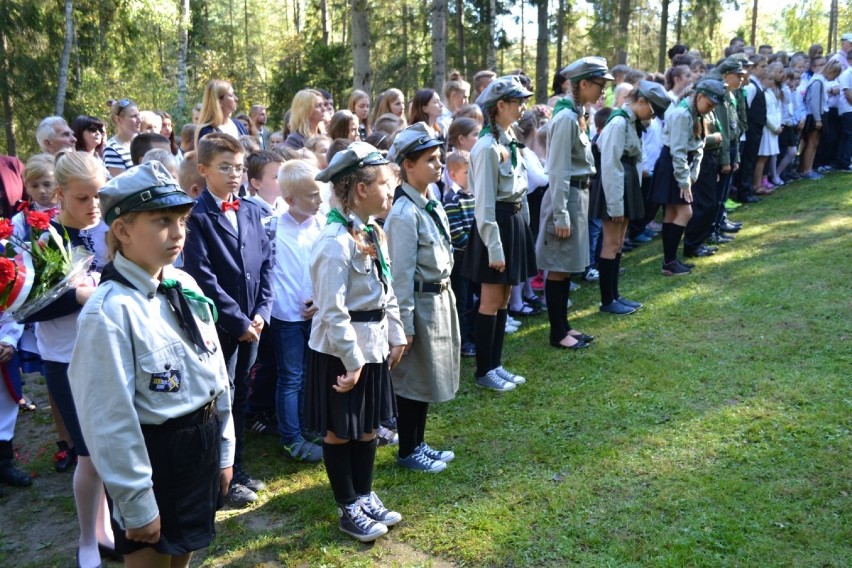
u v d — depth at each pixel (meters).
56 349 2.89
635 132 5.53
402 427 3.69
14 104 18.81
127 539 2.09
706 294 6.00
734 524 3.00
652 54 24.69
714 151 6.82
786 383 4.25
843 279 5.91
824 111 10.04
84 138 6.00
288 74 21.20
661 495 3.26
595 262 6.95
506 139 4.43
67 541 3.29
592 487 3.38
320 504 3.44
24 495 3.70
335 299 2.90
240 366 3.51
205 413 2.19
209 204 3.37
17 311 2.71
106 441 1.96
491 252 4.32
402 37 25.95
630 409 4.14
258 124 9.61
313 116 6.00
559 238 5.00
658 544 2.93
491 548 3.00
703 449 3.63
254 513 3.40
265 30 44.03
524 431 4.02
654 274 6.76
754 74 8.82
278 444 4.16
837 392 4.07
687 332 5.26
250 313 3.47
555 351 5.16
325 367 3.01
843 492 3.17
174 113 20.33
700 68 8.46
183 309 2.17
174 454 2.12
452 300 3.66
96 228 3.26
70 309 2.87
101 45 22.52
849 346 4.66
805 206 8.46
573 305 6.16
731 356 4.74
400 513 3.32
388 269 3.15
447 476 3.62
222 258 3.33
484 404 4.42
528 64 35.25
